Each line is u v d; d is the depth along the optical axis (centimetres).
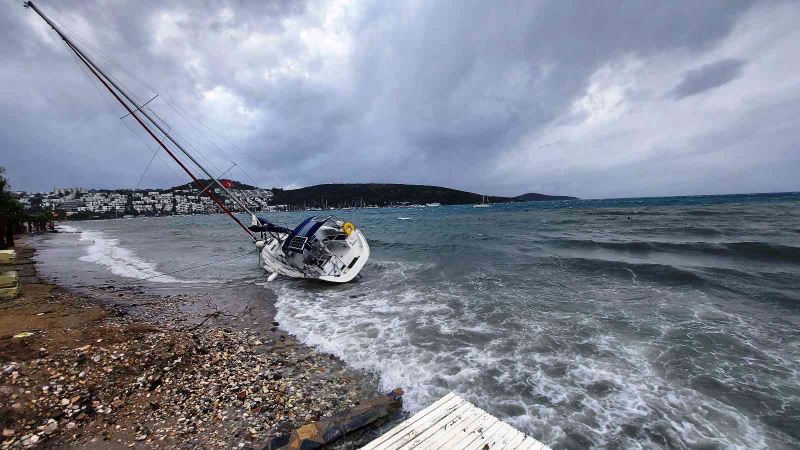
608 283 1355
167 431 565
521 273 1573
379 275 1702
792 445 502
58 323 982
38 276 1798
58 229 7356
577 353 795
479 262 1877
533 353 804
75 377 689
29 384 654
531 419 580
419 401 632
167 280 1723
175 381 707
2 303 1196
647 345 816
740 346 792
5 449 514
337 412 612
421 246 2602
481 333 927
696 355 760
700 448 506
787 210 3769
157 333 930
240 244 3319
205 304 1295
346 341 912
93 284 1625
